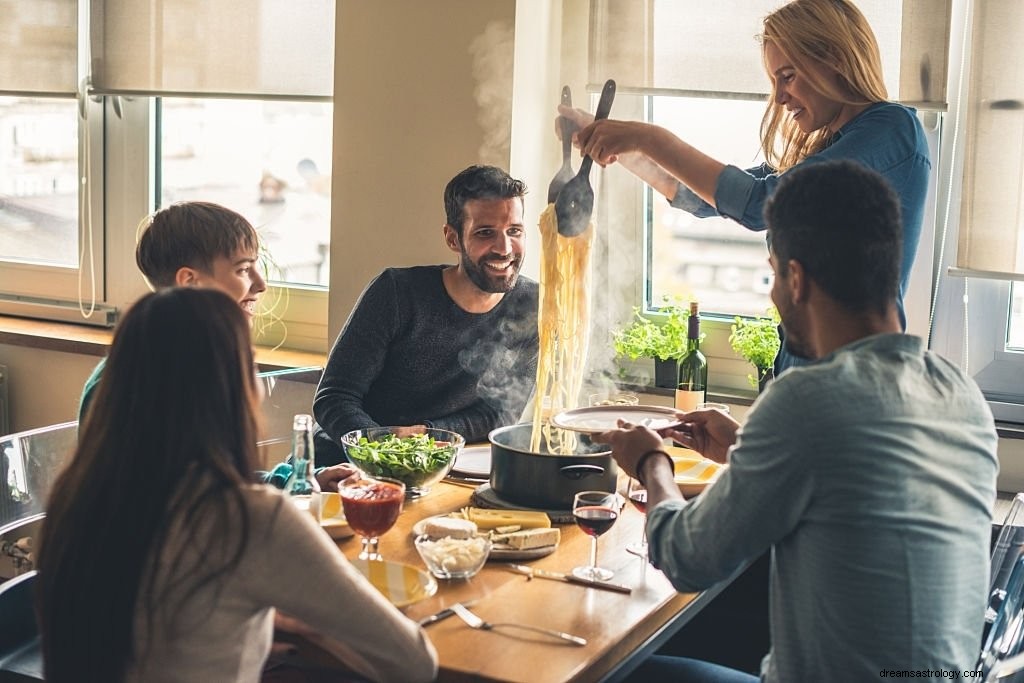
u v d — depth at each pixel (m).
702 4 2.91
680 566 1.47
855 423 1.33
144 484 1.28
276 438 2.74
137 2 3.45
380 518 1.84
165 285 2.13
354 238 3.20
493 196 2.57
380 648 1.40
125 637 1.28
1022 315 2.89
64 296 3.92
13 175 3.93
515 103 2.96
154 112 3.73
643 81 2.99
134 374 1.31
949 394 1.43
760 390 3.01
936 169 2.89
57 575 1.30
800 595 1.39
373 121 3.12
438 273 2.73
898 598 1.34
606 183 3.23
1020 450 2.86
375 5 3.07
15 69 3.67
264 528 1.29
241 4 3.33
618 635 1.63
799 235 1.43
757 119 3.05
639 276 3.29
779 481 1.35
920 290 2.94
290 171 3.60
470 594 1.77
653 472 1.70
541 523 2.06
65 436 2.29
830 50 2.14
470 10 2.95
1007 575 2.16
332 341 3.27
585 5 3.11
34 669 1.82
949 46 2.80
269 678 1.93
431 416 2.74
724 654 2.81
